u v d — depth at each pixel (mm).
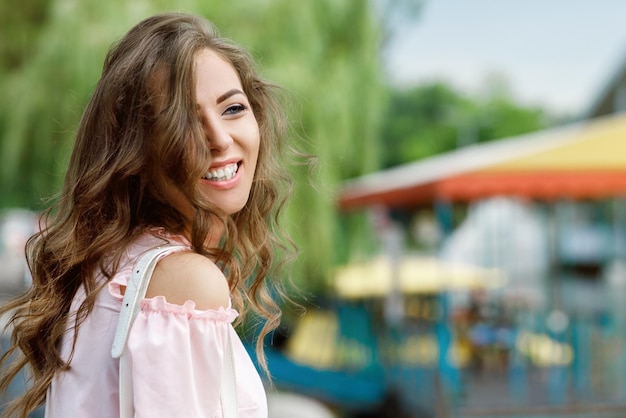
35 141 7961
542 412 7137
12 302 1778
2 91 8258
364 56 9250
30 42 8812
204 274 1481
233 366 1494
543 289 12094
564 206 13133
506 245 12344
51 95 7805
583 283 12758
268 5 8281
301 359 9672
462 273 10266
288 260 2127
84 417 1493
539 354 8758
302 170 8203
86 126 1645
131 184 1613
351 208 10438
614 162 7406
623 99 17234
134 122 1565
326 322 10328
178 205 1634
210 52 1629
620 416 7125
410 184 8438
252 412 1604
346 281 10195
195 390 1437
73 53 7574
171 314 1446
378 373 8844
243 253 1960
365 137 9336
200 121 1578
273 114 2035
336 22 9133
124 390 1442
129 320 1455
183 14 1671
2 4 8758
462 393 7699
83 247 1579
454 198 7797
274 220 2090
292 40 8398
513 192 7320
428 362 7797
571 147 7508
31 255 1772
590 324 8367
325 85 8672
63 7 7766
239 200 1634
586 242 13203
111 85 1599
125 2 7727
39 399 1609
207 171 1592
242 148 1628
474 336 8938
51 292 1649
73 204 1610
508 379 8305
